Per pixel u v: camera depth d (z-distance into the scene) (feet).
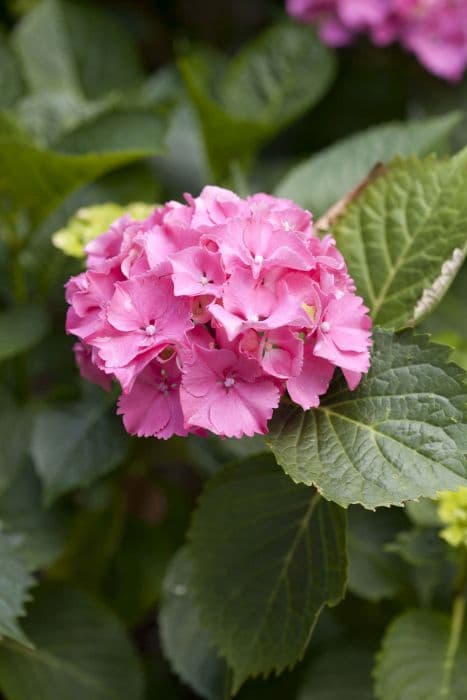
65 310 4.42
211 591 3.62
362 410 3.40
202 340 3.34
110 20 5.73
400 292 3.62
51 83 5.49
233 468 3.61
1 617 3.67
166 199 5.02
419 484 3.30
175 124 5.34
